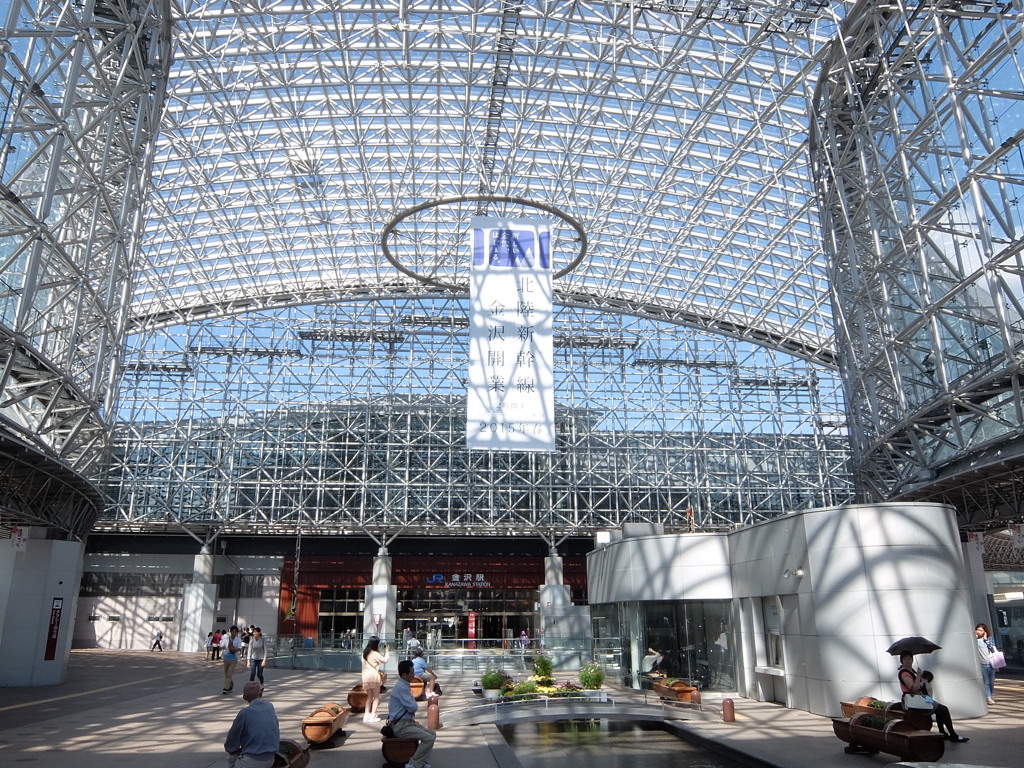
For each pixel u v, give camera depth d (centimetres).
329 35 3303
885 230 2895
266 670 3105
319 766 1101
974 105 2322
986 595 2888
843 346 3200
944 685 1502
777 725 1469
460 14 3111
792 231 4612
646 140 4191
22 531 2308
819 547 1634
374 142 4172
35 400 2316
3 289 2091
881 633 1534
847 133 3042
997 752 1138
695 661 2039
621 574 2233
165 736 1368
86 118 2409
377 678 1552
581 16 3186
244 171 4322
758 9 2920
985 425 2561
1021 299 2164
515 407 2012
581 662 2695
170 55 2716
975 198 1992
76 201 2291
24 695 2058
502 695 1736
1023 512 2527
